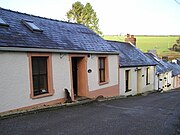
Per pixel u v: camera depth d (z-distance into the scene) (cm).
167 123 775
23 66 891
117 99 1446
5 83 818
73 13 3228
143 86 2173
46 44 1022
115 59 1605
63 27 1369
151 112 975
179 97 1703
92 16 3228
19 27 1020
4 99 813
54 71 1046
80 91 1302
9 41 854
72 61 1282
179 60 4644
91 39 1463
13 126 670
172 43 6606
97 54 1385
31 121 732
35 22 1181
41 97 970
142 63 2100
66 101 1101
